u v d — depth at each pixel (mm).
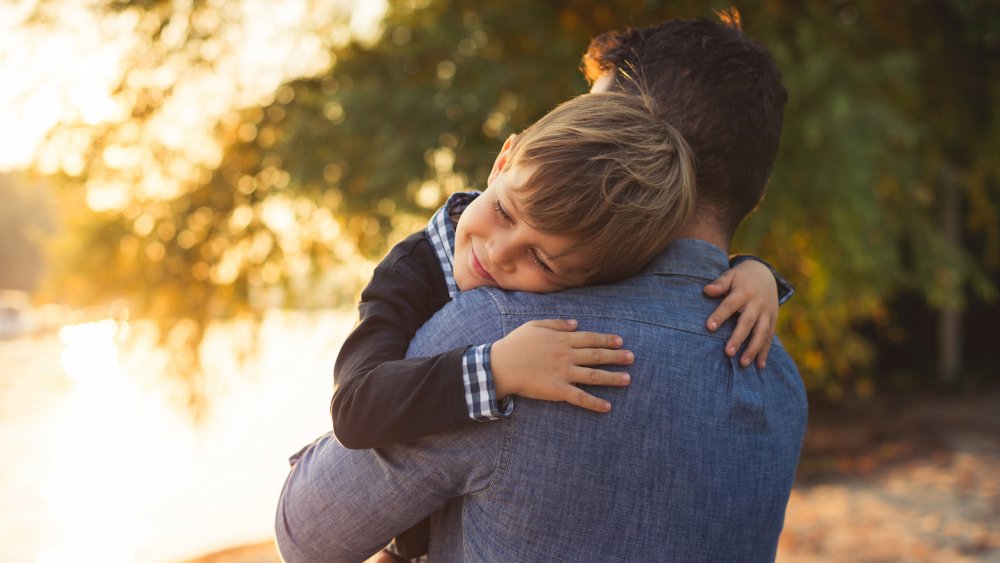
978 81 8703
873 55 6648
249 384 7594
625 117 1031
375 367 1022
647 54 1171
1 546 7430
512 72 5926
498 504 958
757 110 1131
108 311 7066
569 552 952
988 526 5867
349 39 6859
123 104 6367
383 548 1169
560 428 942
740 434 1021
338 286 7270
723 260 1127
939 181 9484
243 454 11398
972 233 11383
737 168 1130
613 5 6148
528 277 1022
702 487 982
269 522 7898
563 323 972
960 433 9156
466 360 946
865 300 6953
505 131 5672
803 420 1140
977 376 12070
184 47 6285
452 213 1199
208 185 6902
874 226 6016
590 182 967
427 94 5891
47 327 37844
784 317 7023
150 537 7594
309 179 5977
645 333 1001
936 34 8188
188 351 7129
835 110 5320
